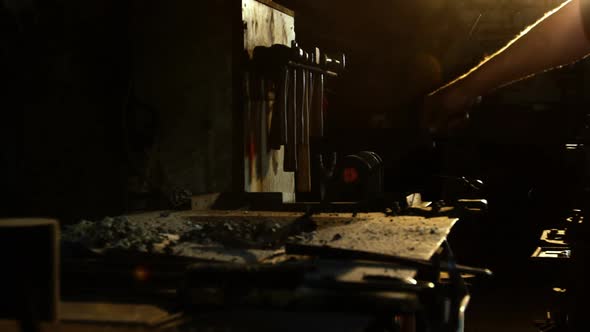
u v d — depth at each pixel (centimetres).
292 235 144
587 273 225
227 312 89
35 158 214
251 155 250
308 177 256
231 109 245
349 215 189
